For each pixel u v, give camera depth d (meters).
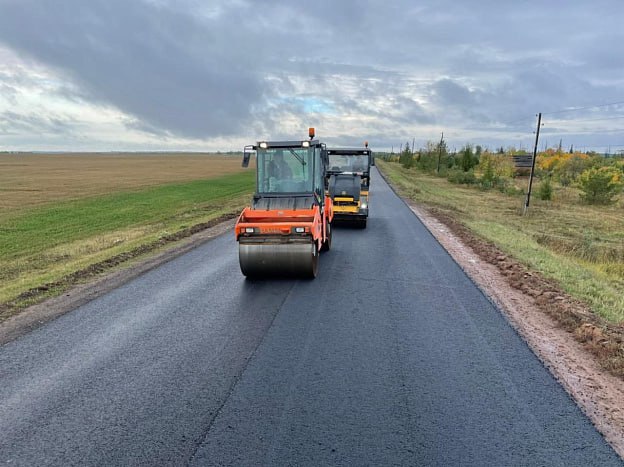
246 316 7.31
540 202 36.03
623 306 7.86
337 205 15.57
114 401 4.80
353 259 11.29
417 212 20.81
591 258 15.55
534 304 7.84
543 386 5.00
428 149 85.12
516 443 4.01
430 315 7.25
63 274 10.25
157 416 4.50
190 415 4.50
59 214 24.42
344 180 15.88
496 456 3.84
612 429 4.22
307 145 10.38
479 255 11.78
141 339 6.45
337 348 6.03
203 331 6.70
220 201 29.70
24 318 7.41
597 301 8.06
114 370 5.50
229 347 6.12
